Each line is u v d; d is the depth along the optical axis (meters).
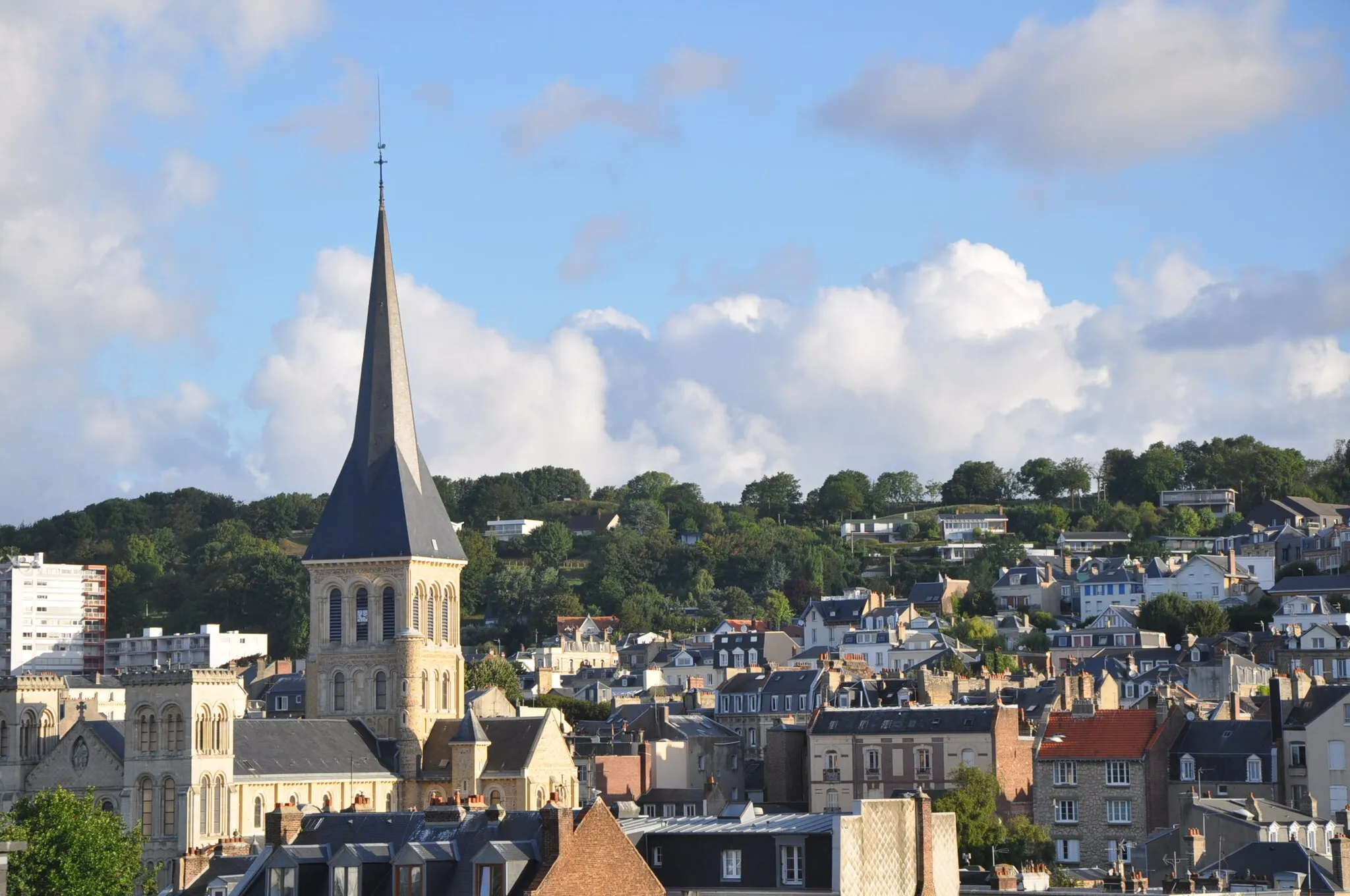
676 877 134.88
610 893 126.12
